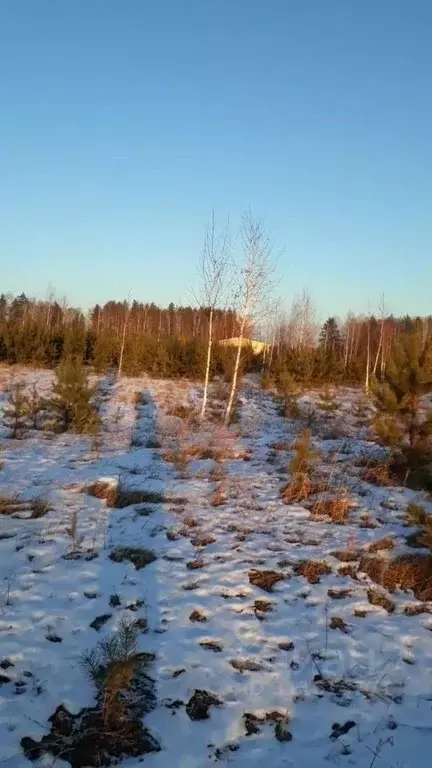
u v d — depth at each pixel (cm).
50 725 396
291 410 1964
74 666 457
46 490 898
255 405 2202
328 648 504
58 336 3150
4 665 452
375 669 478
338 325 6569
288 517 837
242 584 616
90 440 1366
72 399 1480
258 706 430
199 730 403
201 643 503
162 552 689
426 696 448
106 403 2016
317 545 730
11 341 2917
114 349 3111
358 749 392
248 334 1941
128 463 1134
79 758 371
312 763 379
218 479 1038
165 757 378
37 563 636
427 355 1024
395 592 612
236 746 392
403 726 415
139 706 422
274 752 388
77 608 545
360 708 432
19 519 770
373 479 1041
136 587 594
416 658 495
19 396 1449
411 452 988
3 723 393
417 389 1021
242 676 462
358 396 2617
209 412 1969
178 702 429
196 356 2820
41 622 515
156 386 2497
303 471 1015
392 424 1029
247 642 509
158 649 488
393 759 383
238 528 786
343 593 606
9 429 1441
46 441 1327
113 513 818
